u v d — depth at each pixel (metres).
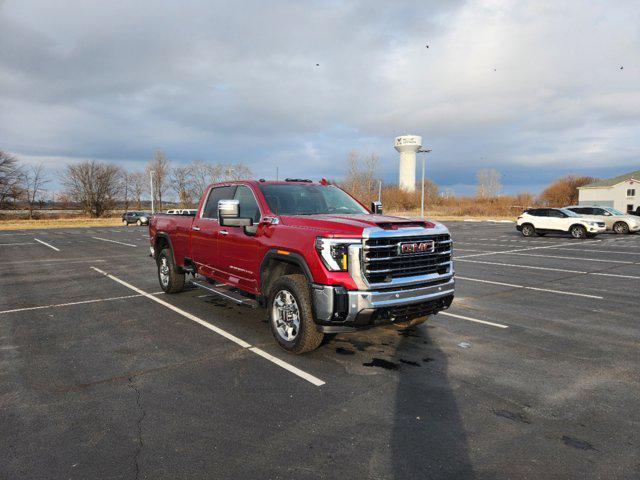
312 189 6.06
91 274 10.93
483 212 58.62
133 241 22.47
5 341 5.36
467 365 4.49
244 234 5.50
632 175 58.34
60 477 2.64
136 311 6.85
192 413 3.47
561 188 77.25
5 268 12.20
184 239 7.26
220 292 6.17
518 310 6.88
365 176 62.25
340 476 2.64
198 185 66.50
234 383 4.05
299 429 3.21
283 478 2.62
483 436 3.10
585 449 2.94
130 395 3.81
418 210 64.81
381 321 4.35
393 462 2.78
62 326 6.02
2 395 3.82
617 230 25.06
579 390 3.89
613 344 5.18
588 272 10.92
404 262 4.45
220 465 2.76
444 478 2.62
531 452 2.90
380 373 4.28
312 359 4.66
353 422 3.31
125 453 2.90
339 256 4.22
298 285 4.60
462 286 8.98
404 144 80.38
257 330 5.76
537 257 14.24
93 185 70.06
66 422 3.34
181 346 5.12
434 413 3.46
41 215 67.56
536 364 4.52
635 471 2.68
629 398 3.73
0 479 2.61
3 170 60.66
